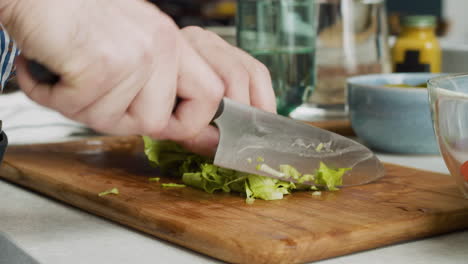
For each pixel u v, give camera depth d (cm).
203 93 88
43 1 64
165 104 79
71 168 109
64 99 70
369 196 97
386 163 111
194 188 101
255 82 102
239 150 97
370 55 139
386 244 88
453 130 85
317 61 139
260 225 88
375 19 139
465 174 86
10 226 93
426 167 112
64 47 65
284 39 130
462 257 86
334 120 138
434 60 144
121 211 94
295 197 97
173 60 77
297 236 84
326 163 101
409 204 94
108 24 68
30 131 136
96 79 68
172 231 89
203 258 86
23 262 87
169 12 281
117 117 74
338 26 138
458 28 228
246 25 132
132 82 71
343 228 87
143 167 111
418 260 85
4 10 64
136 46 69
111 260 85
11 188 108
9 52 104
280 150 99
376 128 117
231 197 97
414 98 113
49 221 95
